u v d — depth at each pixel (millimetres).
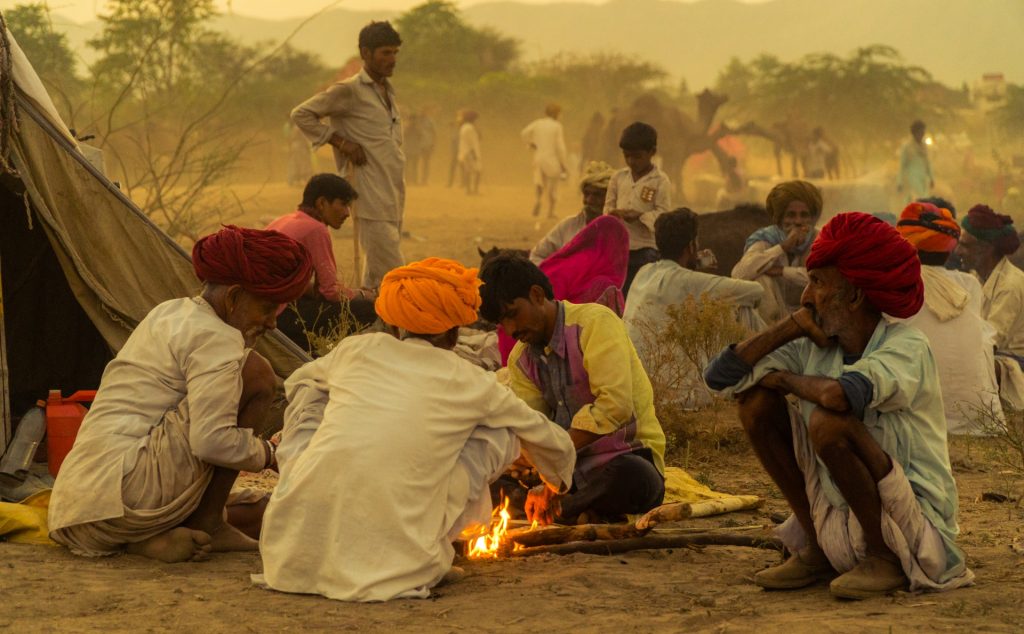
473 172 34375
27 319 7285
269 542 4297
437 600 4141
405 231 22219
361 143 9797
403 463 4254
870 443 4004
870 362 3998
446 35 62875
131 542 4742
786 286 9188
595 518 5363
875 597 4031
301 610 3975
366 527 4180
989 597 3992
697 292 8438
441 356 4469
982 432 7863
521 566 4684
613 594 4211
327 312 8453
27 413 5980
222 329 4762
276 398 6926
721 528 5391
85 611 3955
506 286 5055
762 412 4172
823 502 4156
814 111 59156
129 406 4766
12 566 4508
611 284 7500
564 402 5281
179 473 4707
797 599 4113
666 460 7137
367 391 4379
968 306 8086
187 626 3781
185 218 14719
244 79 41375
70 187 6512
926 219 8125
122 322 6680
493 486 5520
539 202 25953
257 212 24266
